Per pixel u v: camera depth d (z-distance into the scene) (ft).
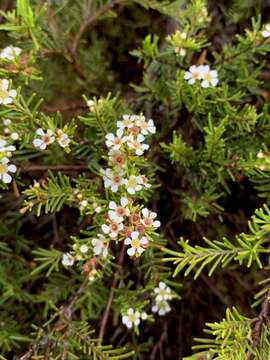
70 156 0.91
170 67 0.89
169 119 0.95
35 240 1.04
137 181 0.70
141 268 0.86
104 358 0.77
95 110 0.75
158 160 0.95
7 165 0.75
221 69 0.87
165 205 1.00
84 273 0.82
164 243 0.84
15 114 0.74
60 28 0.91
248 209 1.04
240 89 0.90
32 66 0.87
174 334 1.07
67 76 1.04
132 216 0.69
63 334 0.79
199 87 0.78
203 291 1.05
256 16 0.99
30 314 0.98
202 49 1.03
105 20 1.11
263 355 0.68
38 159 1.01
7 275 0.93
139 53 0.87
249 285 1.03
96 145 0.82
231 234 1.01
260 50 0.82
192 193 0.90
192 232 1.02
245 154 0.86
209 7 1.01
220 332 0.68
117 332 0.98
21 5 0.73
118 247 0.90
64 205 1.05
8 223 0.99
